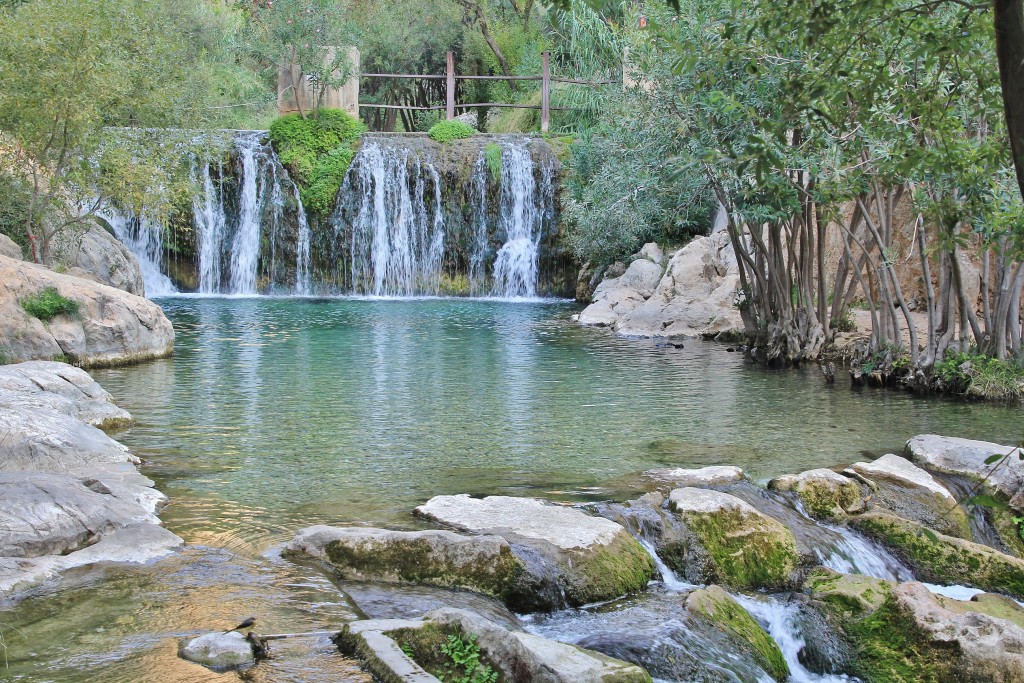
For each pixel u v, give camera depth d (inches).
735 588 287.4
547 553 263.6
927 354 546.6
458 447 391.9
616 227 946.1
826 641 259.0
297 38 1144.2
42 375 418.3
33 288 536.4
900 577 309.7
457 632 207.0
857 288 764.0
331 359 613.9
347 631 208.4
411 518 294.8
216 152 1076.5
